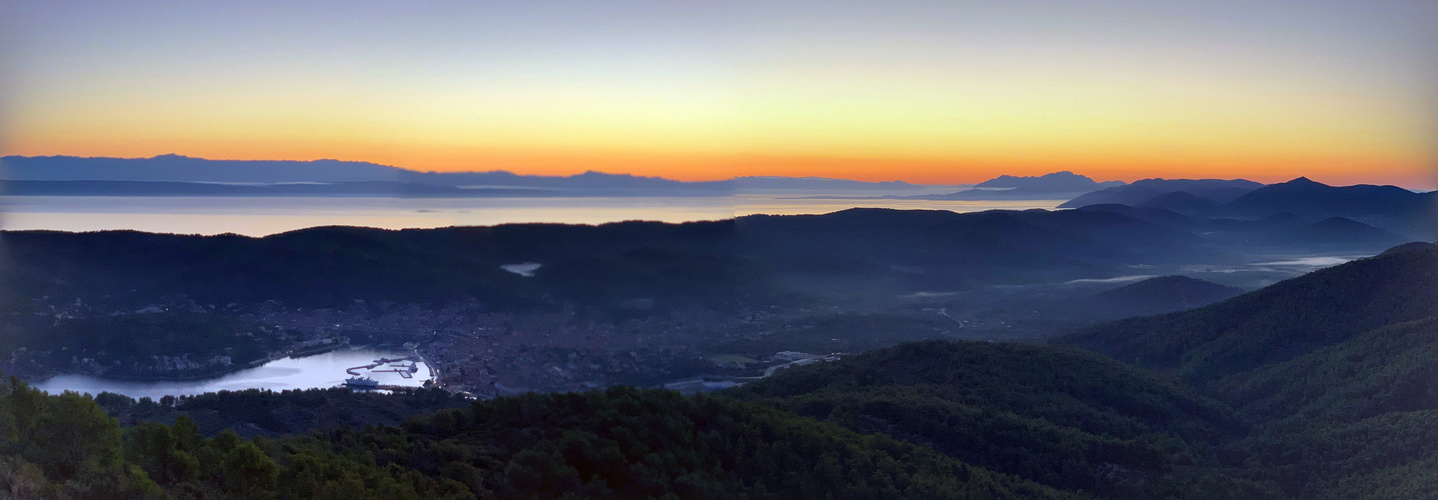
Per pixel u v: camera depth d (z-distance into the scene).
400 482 20.27
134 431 19.52
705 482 22.98
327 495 18.03
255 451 18.20
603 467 22.84
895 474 26.38
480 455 24.20
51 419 17.41
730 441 26.56
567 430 25.36
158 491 16.30
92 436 17.72
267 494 17.72
